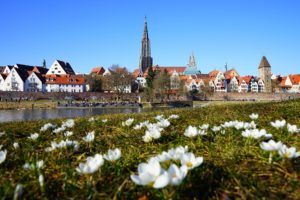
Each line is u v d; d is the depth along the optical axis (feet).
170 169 6.93
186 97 374.84
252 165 9.59
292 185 7.65
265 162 9.55
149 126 16.48
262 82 460.14
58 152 12.69
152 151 12.73
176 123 22.16
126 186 8.21
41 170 9.72
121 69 369.09
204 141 13.71
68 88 401.29
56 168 10.46
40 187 8.22
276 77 540.11
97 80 404.98
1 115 183.62
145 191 7.70
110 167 9.63
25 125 29.17
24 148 14.94
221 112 30.12
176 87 391.65
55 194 8.11
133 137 16.47
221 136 14.32
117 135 17.89
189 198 7.25
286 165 8.84
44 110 231.71
